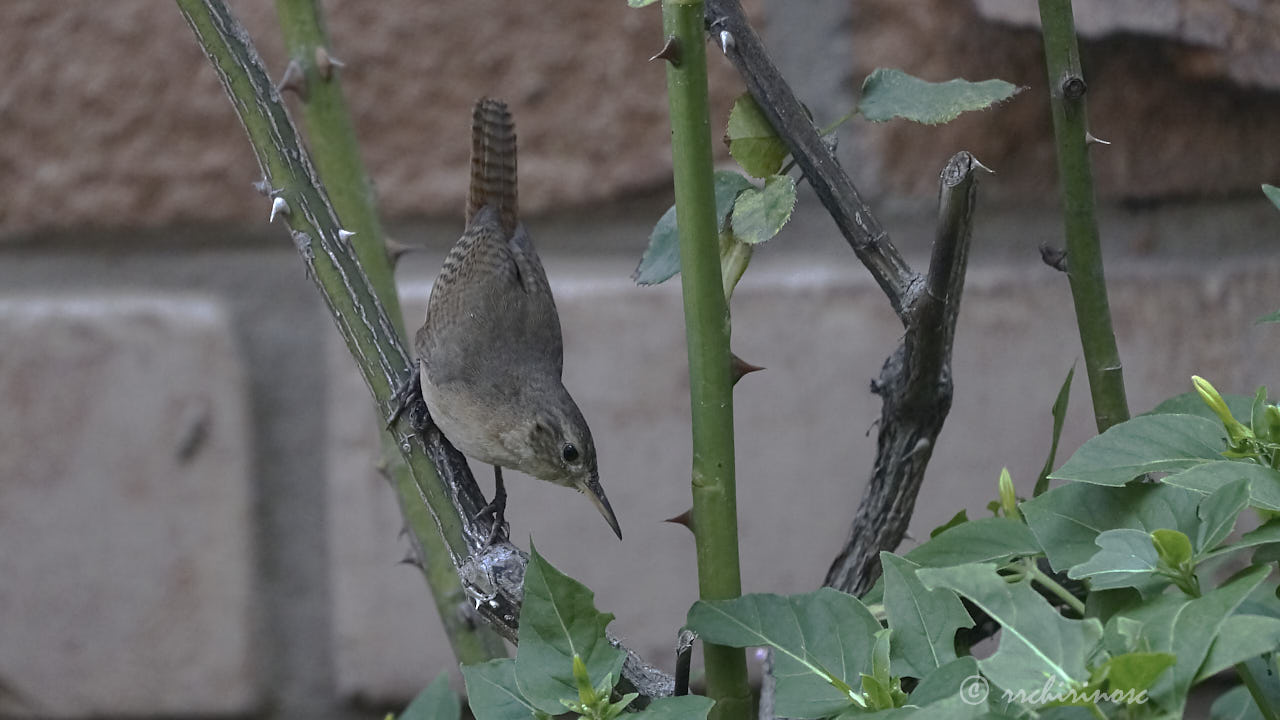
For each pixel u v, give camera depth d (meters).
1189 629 2.29
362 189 4.83
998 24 6.20
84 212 6.62
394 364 3.99
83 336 6.59
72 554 6.71
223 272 6.63
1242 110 6.20
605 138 6.59
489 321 6.00
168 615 6.70
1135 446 2.83
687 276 3.06
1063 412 3.48
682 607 6.64
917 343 3.21
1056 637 2.35
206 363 6.58
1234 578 2.47
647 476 6.62
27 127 6.62
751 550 6.59
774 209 3.24
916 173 6.35
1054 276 6.36
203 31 3.91
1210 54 6.12
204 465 6.62
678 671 3.02
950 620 2.80
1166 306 6.27
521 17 6.56
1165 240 6.32
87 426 6.64
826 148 3.43
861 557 3.54
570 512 6.68
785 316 6.48
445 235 6.68
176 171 6.61
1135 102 6.23
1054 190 6.33
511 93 6.60
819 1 6.26
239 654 6.69
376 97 6.61
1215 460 2.72
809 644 2.87
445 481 3.85
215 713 6.72
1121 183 6.30
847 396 6.49
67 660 6.77
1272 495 2.56
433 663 6.66
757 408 6.54
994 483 6.48
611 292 6.55
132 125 6.60
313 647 6.71
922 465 3.48
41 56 6.59
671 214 3.78
